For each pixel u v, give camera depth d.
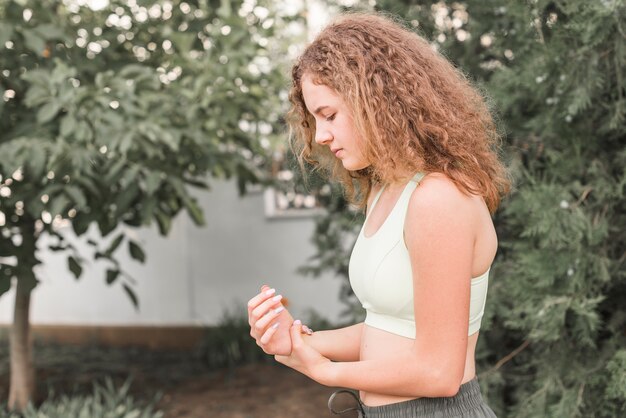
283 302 1.57
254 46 3.80
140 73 3.51
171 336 5.93
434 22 3.40
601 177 2.64
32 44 3.34
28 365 4.39
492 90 2.81
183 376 5.07
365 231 1.55
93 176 3.43
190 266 5.92
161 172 3.58
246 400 4.51
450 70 1.57
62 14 4.12
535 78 2.61
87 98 3.38
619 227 2.69
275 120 4.45
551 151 2.74
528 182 2.88
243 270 5.81
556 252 2.61
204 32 3.95
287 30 4.53
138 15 4.04
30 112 3.66
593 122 2.70
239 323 5.54
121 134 3.29
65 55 3.69
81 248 6.13
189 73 3.85
